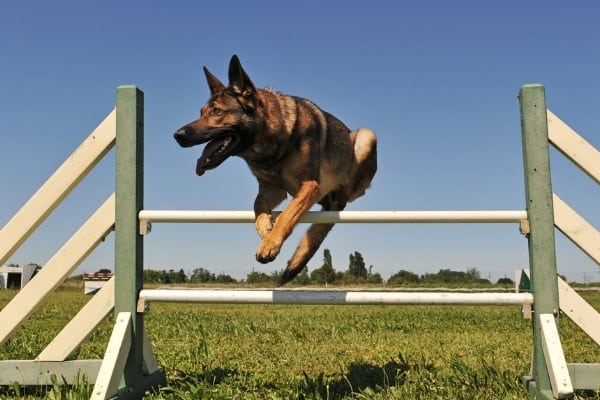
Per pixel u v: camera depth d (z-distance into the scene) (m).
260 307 18.62
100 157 4.21
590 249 3.81
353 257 56.22
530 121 3.97
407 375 4.55
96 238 4.11
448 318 12.27
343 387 4.27
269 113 4.48
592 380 4.06
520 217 3.91
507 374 4.43
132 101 4.17
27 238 4.18
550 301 3.81
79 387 3.80
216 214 4.11
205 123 4.25
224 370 4.89
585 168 3.89
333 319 11.73
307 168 4.57
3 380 4.29
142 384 4.06
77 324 4.21
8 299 21.38
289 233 3.96
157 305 20.27
